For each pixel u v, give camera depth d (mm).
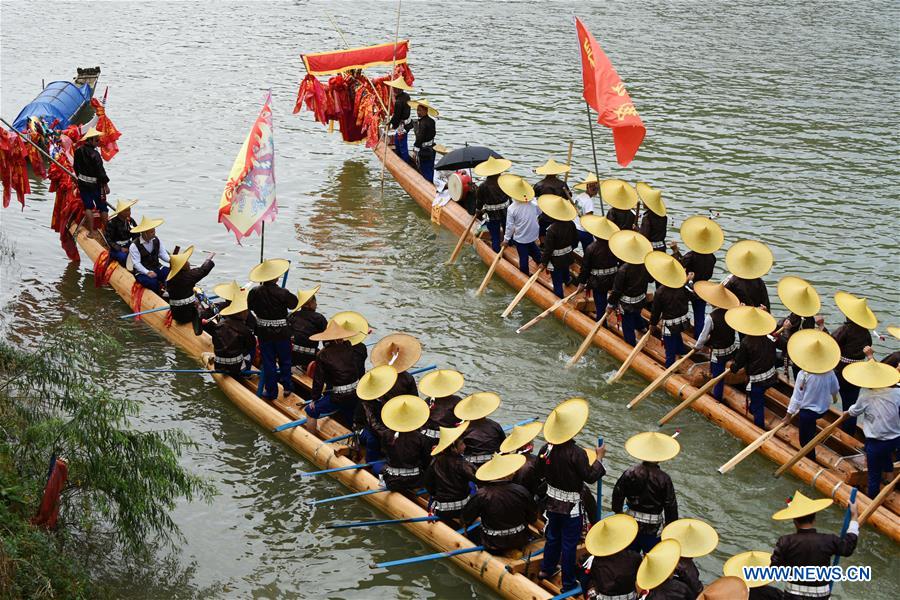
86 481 11500
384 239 22266
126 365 16641
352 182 26172
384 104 26500
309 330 15250
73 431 11312
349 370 13953
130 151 27859
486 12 47625
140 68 37031
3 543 10164
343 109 26703
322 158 28078
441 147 24484
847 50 39250
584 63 18234
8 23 45031
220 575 11789
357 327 14266
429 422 12648
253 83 35062
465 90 33594
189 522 12773
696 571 9906
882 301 18938
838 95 32969
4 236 22250
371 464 13359
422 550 12258
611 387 16109
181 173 26281
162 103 32531
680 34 42344
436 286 19828
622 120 17656
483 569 11406
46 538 10781
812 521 10023
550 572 11211
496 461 11297
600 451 11055
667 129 29500
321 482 13672
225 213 15727
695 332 16609
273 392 15148
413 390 13422
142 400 15594
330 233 22594
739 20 45438
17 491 11180
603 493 13328
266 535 12562
